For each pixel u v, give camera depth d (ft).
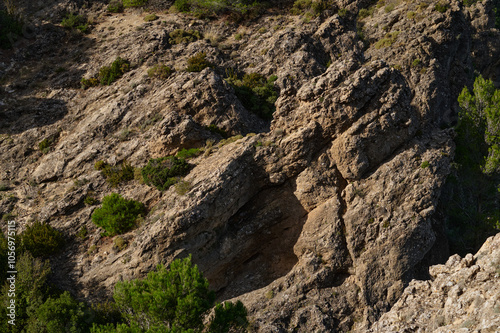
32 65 166.30
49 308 94.58
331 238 108.88
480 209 132.67
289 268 112.47
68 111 149.69
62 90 156.25
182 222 104.99
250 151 116.06
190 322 79.36
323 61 167.12
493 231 127.03
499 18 271.69
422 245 107.55
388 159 114.32
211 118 138.51
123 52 164.55
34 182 131.44
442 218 127.85
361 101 112.37
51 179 131.64
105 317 98.37
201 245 108.06
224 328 82.69
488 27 226.58
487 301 58.95
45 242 111.65
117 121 140.67
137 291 83.87
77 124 145.38
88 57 166.20
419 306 67.10
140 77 152.97
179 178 119.14
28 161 137.90
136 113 141.49
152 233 106.32
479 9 228.02
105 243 113.39
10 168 136.26
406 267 105.70
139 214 114.93
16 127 146.41
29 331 92.53
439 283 67.67
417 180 111.04
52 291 104.58
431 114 161.79
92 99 151.33
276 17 181.78
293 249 112.06
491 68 225.56
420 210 109.29
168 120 131.03
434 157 113.29
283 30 172.76
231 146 122.52
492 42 223.51
